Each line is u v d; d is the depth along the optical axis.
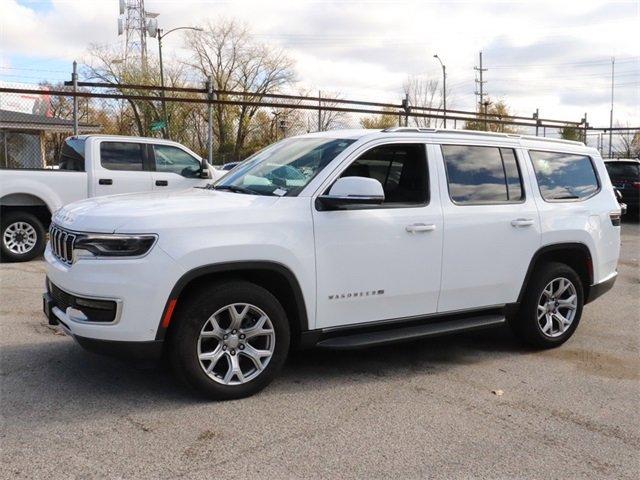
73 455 3.27
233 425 3.71
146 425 3.67
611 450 3.57
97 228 3.79
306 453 3.39
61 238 4.11
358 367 4.94
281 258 4.10
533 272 5.48
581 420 3.99
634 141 33.47
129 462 3.21
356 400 4.21
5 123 21.00
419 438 3.64
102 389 4.21
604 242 5.98
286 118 45.97
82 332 3.81
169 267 3.76
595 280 5.93
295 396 4.23
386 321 4.66
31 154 22.86
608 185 6.24
